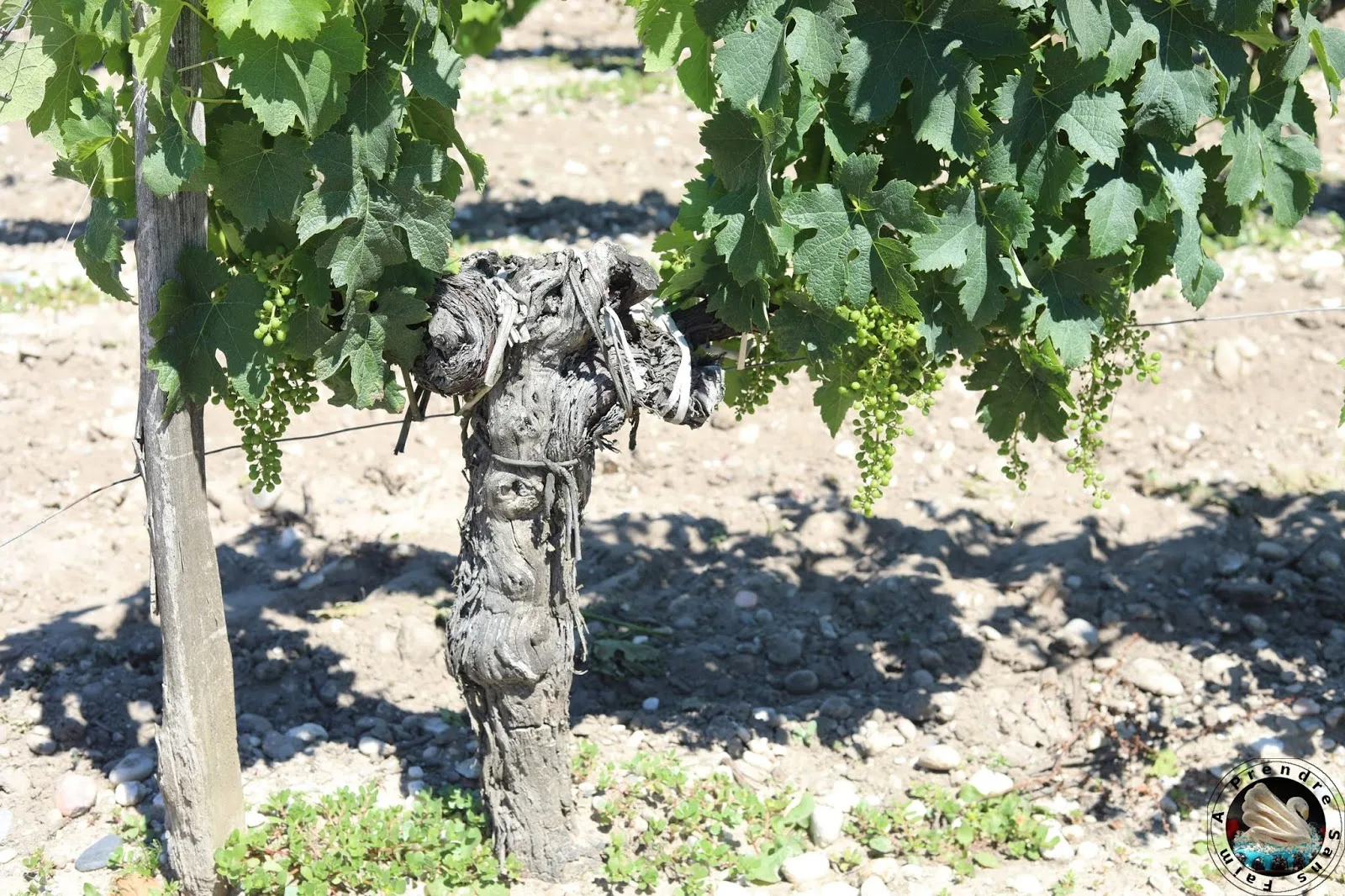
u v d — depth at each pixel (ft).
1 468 22.68
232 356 12.05
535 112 41.14
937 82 11.69
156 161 11.06
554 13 57.88
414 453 23.65
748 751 16.79
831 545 21.53
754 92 11.44
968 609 19.42
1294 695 17.49
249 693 17.58
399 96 11.59
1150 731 17.21
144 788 15.60
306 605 19.62
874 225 12.05
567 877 14.20
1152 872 14.94
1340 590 19.40
